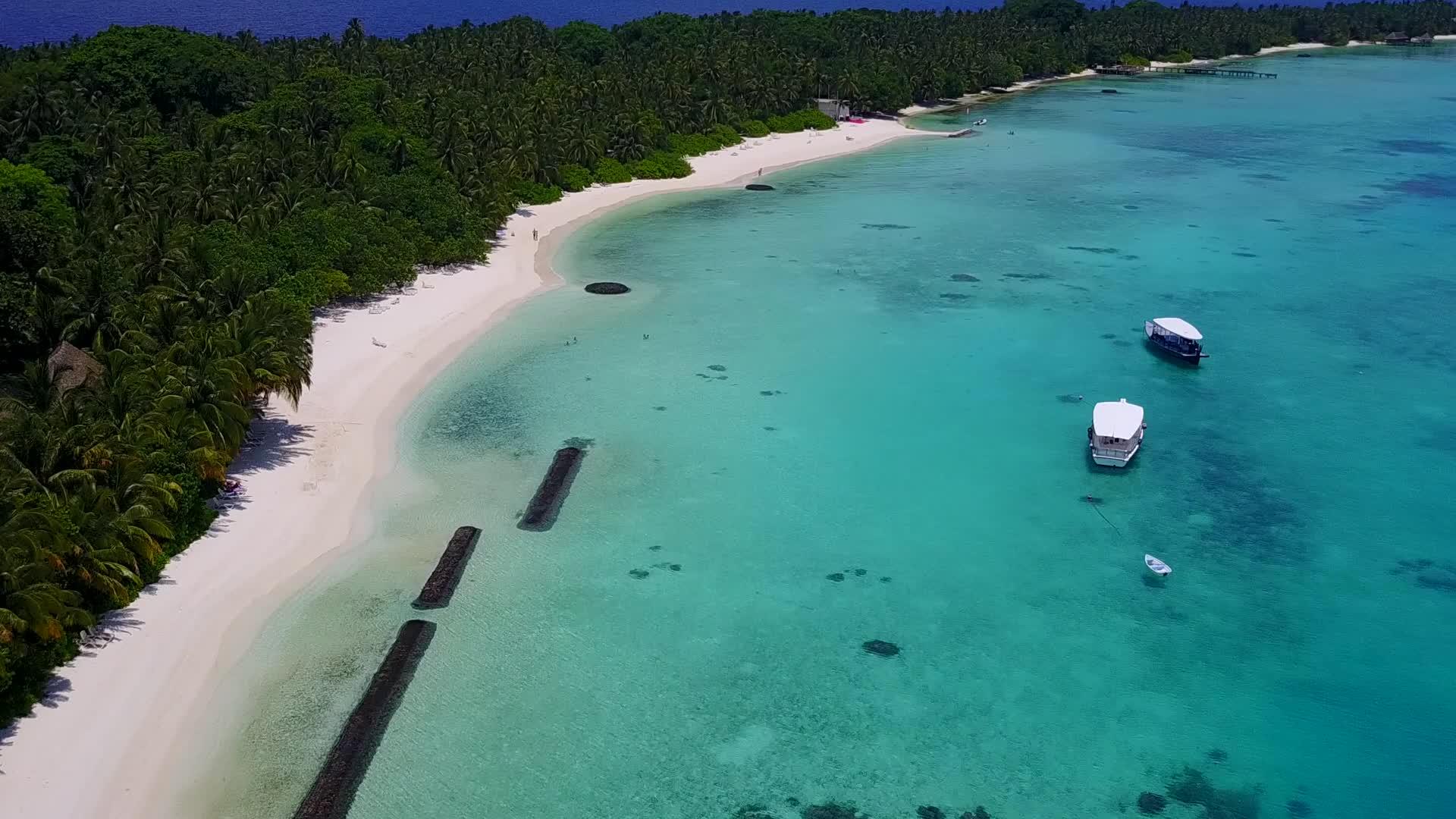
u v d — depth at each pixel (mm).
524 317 80000
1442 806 37312
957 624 46156
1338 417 65750
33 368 51031
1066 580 49406
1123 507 55531
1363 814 36938
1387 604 48031
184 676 40531
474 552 49875
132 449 45375
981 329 79250
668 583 48250
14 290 59188
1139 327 80062
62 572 40406
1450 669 44031
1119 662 44031
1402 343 77250
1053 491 56906
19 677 38000
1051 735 40125
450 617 45219
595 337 76250
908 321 80688
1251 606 47844
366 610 45281
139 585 44094
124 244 69188
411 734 38969
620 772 37844
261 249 74438
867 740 39688
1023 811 36750
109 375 52719
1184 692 42469
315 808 35031
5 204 66188
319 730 38781
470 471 57094
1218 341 77375
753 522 53250
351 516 52219
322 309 78688
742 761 38562
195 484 48344
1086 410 66375
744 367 71625
